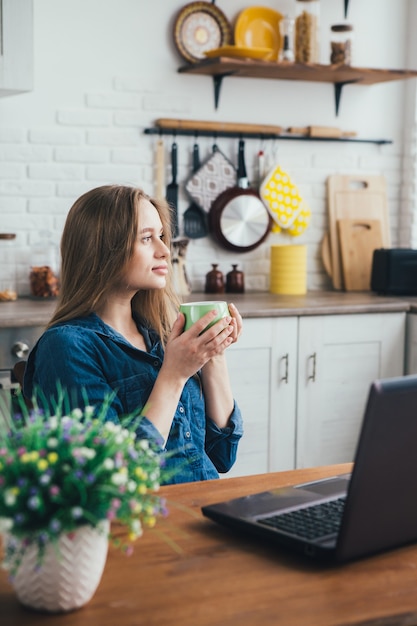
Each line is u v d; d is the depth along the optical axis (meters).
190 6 4.08
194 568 1.31
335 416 3.92
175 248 4.12
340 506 1.52
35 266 3.86
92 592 1.19
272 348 3.74
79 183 4.00
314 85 4.44
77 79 3.95
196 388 2.07
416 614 1.18
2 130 3.84
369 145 4.60
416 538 1.40
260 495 1.58
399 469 1.28
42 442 1.16
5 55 3.44
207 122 4.14
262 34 4.24
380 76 4.25
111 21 3.98
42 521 1.13
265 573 1.29
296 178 4.45
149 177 4.12
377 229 4.55
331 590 1.24
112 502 1.13
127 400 1.94
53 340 1.90
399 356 4.04
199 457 2.00
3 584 1.26
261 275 4.42
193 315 1.82
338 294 4.34
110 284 1.97
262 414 3.77
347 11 4.46
